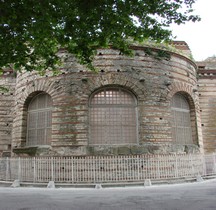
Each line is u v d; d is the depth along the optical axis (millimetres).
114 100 18344
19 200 11734
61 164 16891
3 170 18375
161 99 18812
